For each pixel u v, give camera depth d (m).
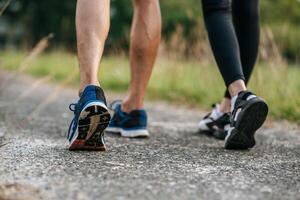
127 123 2.69
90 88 1.99
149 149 2.32
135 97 2.68
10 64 9.75
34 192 1.53
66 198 1.48
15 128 2.89
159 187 1.63
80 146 2.12
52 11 25.58
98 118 2.01
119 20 24.67
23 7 24.53
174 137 2.79
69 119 3.50
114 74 7.62
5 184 1.60
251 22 2.65
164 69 6.36
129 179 1.71
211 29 2.42
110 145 2.37
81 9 2.07
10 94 5.49
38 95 5.67
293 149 2.51
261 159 2.19
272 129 3.38
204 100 5.13
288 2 14.58
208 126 2.85
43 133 2.74
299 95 4.25
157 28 2.62
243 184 1.72
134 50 2.64
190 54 6.42
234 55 2.36
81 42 2.05
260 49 4.63
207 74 5.57
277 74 4.53
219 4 2.44
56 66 10.30
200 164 2.02
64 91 6.77
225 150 2.36
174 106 5.11
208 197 1.55
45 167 1.83
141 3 2.60
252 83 4.25
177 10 15.96
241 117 2.25
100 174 1.76
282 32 5.85
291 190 1.67
